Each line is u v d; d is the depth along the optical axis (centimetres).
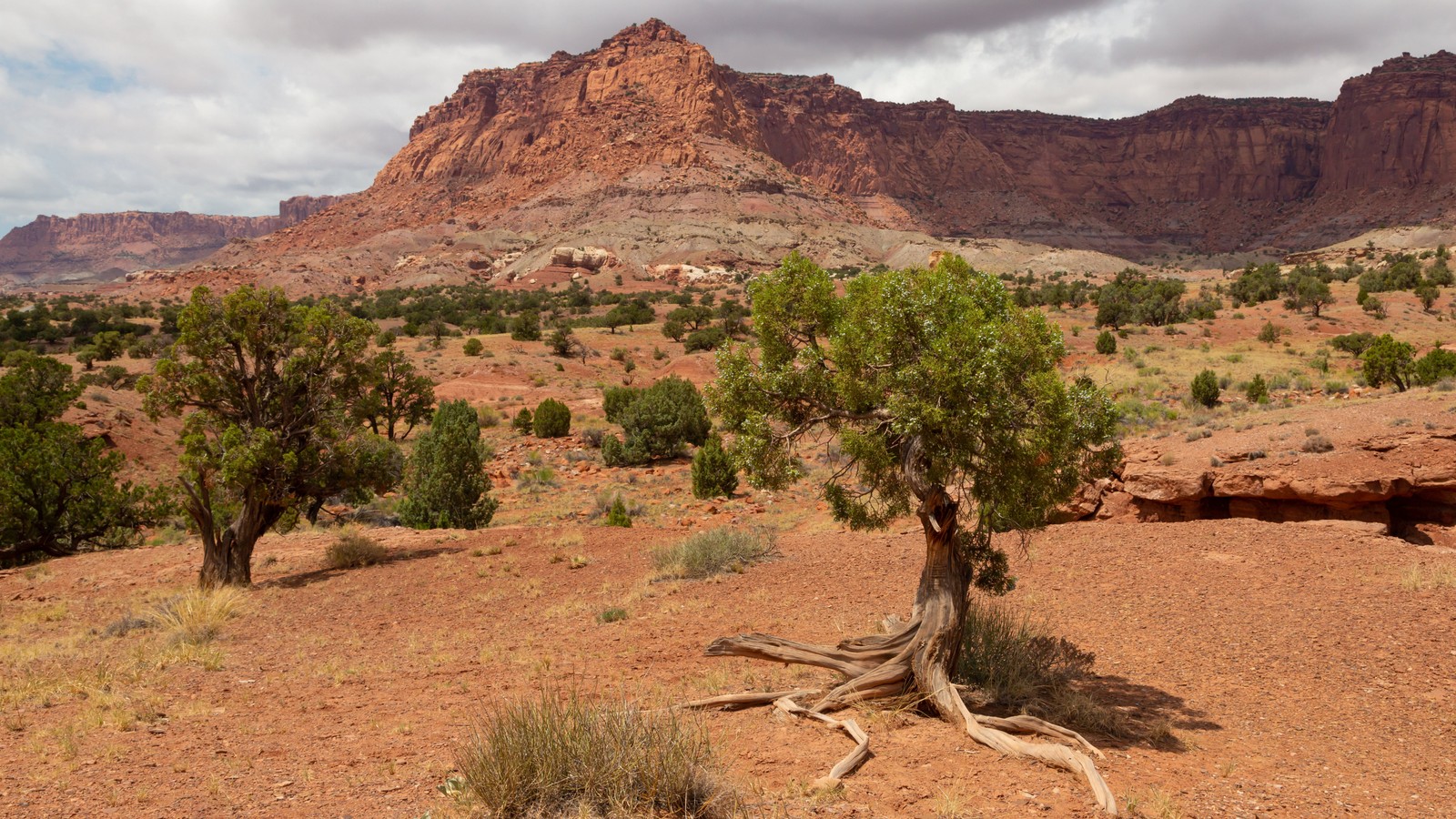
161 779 556
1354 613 1036
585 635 1080
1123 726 700
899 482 741
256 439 1593
